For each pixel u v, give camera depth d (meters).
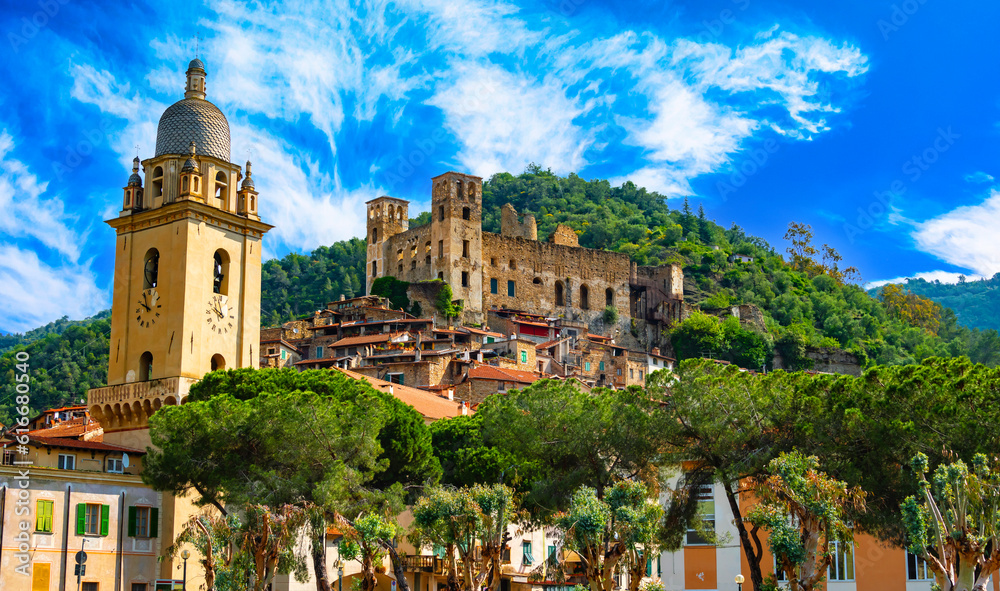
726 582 85.50
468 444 90.06
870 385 69.50
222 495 77.44
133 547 81.19
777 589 58.84
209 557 67.12
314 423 73.69
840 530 59.72
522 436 78.81
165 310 90.19
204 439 74.62
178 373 87.75
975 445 62.72
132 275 93.38
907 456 65.50
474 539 67.81
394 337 174.25
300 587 85.12
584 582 83.25
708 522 80.62
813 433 68.12
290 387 83.25
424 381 152.62
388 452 81.94
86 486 78.44
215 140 96.00
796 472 59.47
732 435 70.62
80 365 186.25
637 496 64.56
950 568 55.16
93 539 78.25
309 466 74.56
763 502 66.25
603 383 193.38
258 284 96.50
